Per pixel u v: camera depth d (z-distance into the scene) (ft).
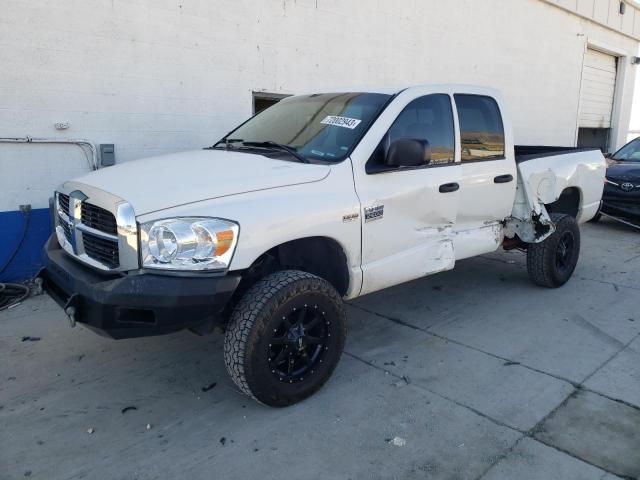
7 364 13.00
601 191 20.97
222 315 11.28
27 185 18.49
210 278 9.71
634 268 22.04
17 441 10.07
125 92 20.06
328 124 13.42
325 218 11.27
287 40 24.84
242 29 23.00
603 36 51.29
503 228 17.37
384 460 9.61
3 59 17.35
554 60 45.19
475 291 18.75
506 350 14.08
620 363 13.37
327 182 11.61
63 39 18.37
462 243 15.35
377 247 12.61
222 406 11.34
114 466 9.42
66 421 10.75
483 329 15.46
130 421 10.78
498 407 11.32
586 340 14.74
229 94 23.06
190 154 13.50
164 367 12.98
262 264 11.48
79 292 10.07
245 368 10.29
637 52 57.67
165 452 9.81
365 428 10.55
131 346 14.07
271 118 15.16
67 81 18.67
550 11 43.24
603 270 21.68
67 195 11.91
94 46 19.07
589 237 28.30
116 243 10.09
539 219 17.42
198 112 22.18
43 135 18.47
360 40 28.30
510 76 40.60
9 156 18.01
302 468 9.39
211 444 10.05
